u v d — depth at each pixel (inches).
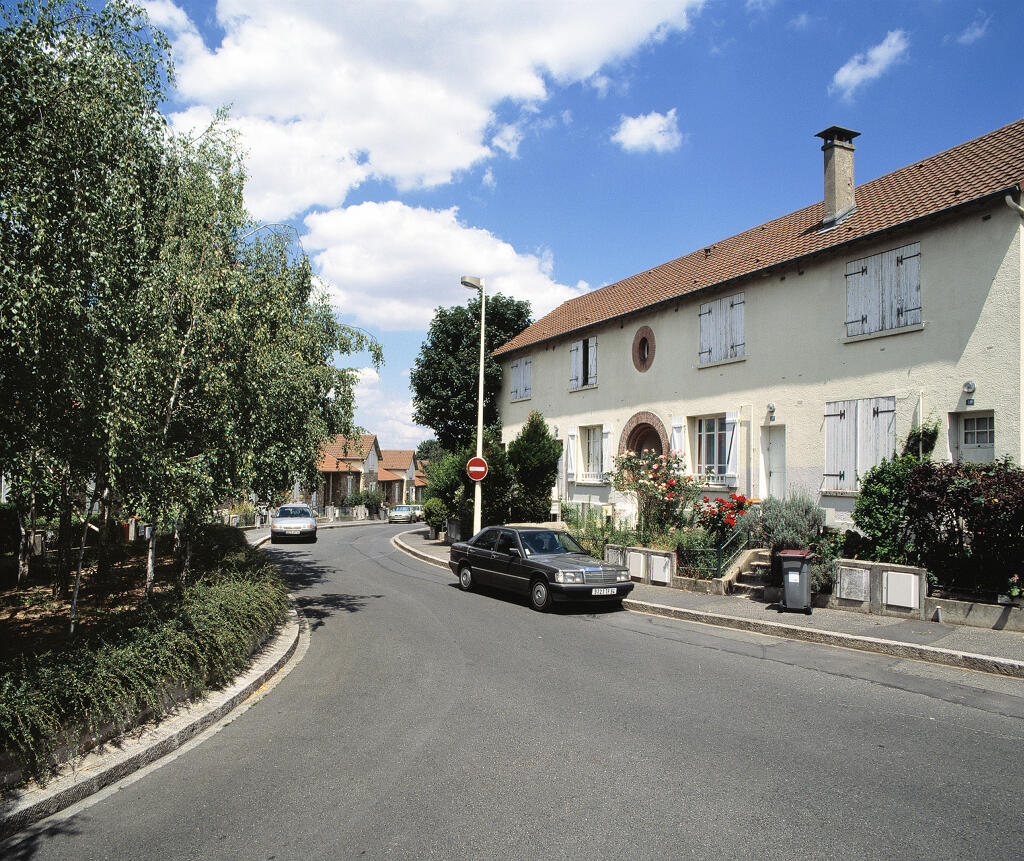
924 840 147.4
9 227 199.6
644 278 844.6
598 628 392.2
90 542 554.9
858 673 284.5
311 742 216.2
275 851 147.3
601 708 243.3
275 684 286.4
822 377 509.7
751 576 463.2
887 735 212.4
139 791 182.1
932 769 185.5
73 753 191.2
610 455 772.6
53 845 152.5
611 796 171.2
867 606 379.6
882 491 393.4
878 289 469.7
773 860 139.6
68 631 314.3
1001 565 342.6
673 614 425.1
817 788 174.2
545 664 308.0
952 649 296.4
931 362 432.5
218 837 154.6
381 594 530.3
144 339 263.1
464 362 1072.8
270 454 360.2
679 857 141.3
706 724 224.5
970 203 403.2
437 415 1097.4
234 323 311.6
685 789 174.7
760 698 252.7
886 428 458.3
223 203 334.0
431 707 248.4
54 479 234.4
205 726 232.2
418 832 154.2
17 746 175.9
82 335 214.5
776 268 546.3
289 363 359.3
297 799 173.9
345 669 307.4
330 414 486.0
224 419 314.7
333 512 1881.2
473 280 737.0
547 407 917.2
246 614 307.4
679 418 663.8
